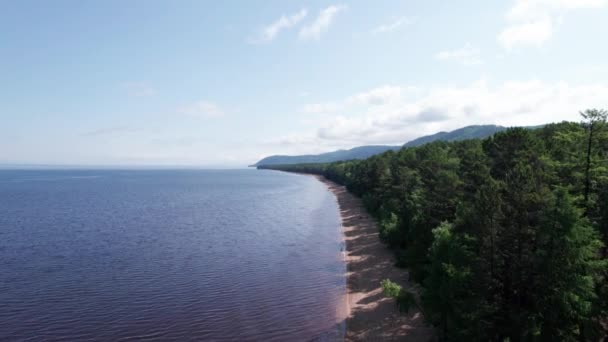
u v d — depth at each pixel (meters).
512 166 43.66
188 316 35.59
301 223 86.25
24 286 43.25
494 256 25.64
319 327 33.31
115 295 40.69
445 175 43.72
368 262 51.84
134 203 129.75
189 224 85.44
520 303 24.56
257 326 33.62
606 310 23.27
